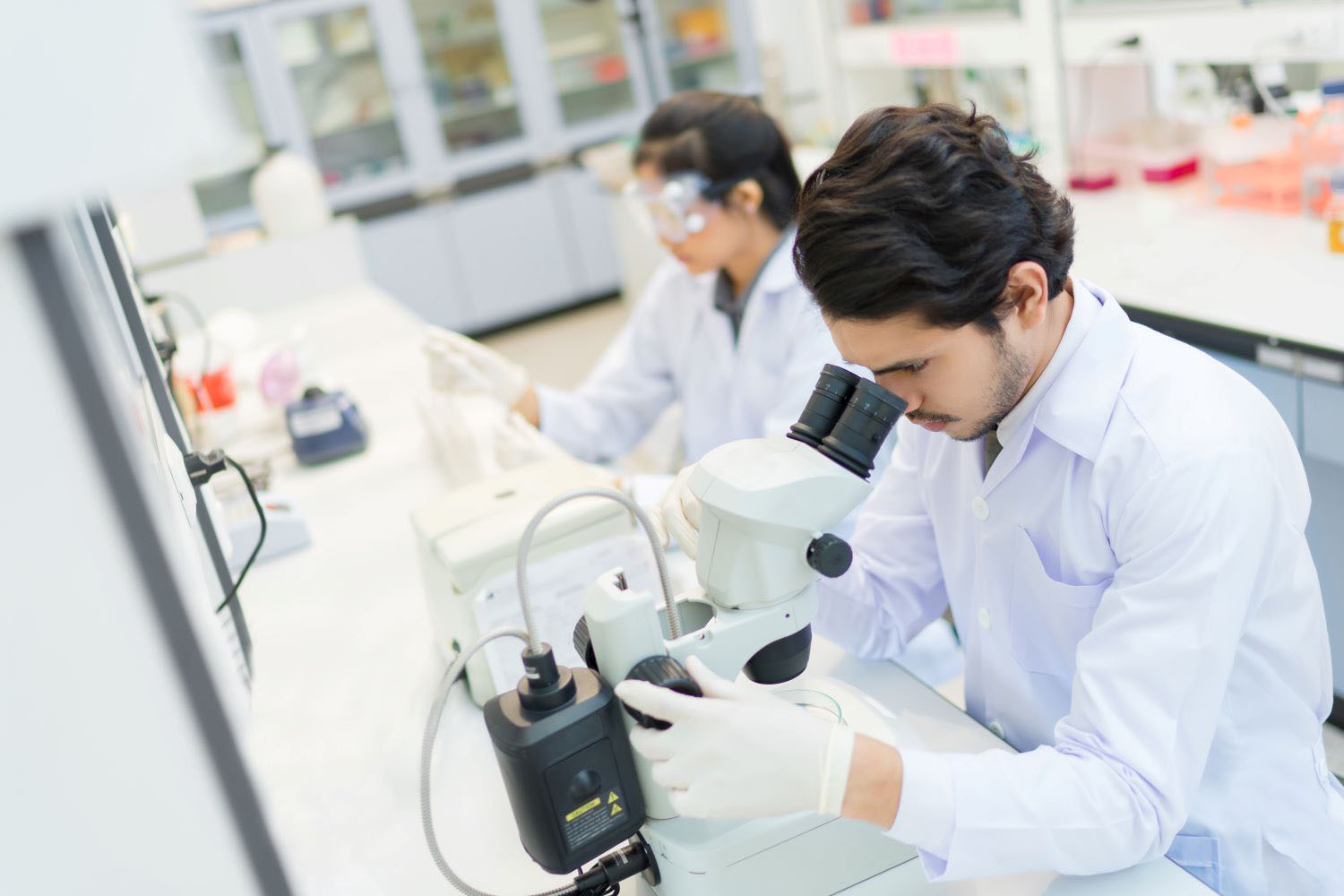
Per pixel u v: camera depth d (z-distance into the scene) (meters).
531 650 0.87
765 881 0.93
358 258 3.86
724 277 2.14
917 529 1.32
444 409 2.11
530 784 0.86
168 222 3.62
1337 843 1.06
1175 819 0.90
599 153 5.08
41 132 0.37
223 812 0.48
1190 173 2.84
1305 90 2.76
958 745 1.14
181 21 0.38
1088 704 0.93
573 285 6.14
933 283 0.84
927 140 0.85
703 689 0.88
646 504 1.65
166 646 0.45
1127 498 0.96
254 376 2.82
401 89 5.63
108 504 0.42
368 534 1.94
